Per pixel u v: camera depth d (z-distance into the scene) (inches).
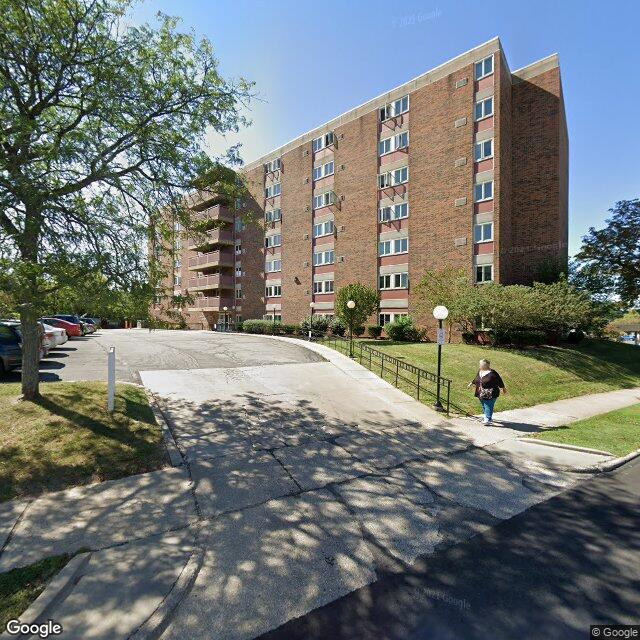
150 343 853.2
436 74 967.0
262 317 1449.3
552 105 884.0
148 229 302.0
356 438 297.7
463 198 907.4
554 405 470.0
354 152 1156.5
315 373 521.3
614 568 146.6
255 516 177.5
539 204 890.1
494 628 114.9
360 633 112.0
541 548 159.9
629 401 529.0
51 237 241.4
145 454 235.3
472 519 184.4
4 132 221.8
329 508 189.2
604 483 233.0
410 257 1008.9
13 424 248.8
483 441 309.1
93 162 266.7
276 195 1421.0
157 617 113.6
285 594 127.7
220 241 1541.6
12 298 215.9
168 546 150.1
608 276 1022.4
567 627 115.8
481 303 733.9
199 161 331.9
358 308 948.6
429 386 486.6
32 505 174.2
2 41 243.1
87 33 272.5
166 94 306.5
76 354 640.4
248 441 273.3
